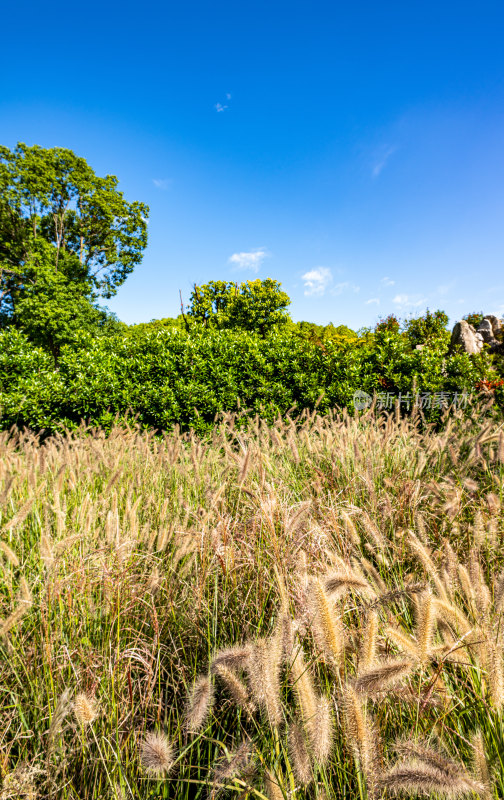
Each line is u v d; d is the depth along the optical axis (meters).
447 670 1.58
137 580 2.15
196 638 1.90
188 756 1.47
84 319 22.12
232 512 3.08
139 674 1.74
